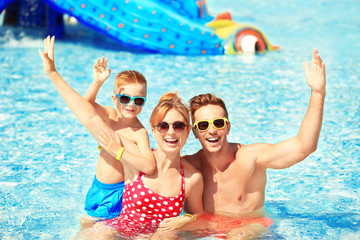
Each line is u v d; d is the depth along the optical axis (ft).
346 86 30.01
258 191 14.55
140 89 15.17
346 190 17.30
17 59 36.37
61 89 14.21
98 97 27.58
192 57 37.99
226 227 14.01
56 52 39.09
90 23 37.96
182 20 39.65
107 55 38.29
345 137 22.34
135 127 15.40
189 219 14.01
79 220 14.98
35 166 19.35
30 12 48.08
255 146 14.26
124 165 14.64
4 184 17.65
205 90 28.78
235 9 62.64
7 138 22.15
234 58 37.88
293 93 28.81
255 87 29.91
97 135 14.14
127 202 14.25
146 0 40.06
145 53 39.19
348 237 13.74
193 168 14.38
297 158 13.14
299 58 37.76
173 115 13.56
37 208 15.87
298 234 13.89
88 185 17.79
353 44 42.68
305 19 55.42
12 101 27.14
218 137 13.85
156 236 13.30
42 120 24.53
